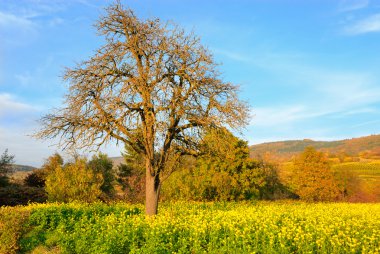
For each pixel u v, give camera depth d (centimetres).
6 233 1623
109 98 1798
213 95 1848
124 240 1304
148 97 1784
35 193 3572
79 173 3148
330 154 12450
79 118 1853
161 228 1378
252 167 4194
